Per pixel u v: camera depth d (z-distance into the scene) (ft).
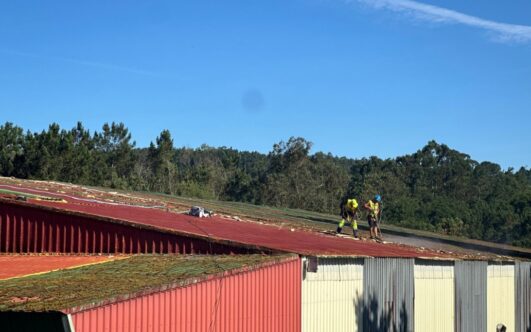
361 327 61.46
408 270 71.15
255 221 105.91
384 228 161.58
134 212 75.77
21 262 52.95
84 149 241.14
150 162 291.99
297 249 55.88
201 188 275.80
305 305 53.26
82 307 32.07
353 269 60.59
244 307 44.86
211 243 55.16
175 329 38.14
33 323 32.45
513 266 97.81
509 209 248.11
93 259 53.93
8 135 260.01
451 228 224.33
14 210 59.98
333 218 171.63
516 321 98.02
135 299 35.42
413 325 71.67
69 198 84.33
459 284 82.38
